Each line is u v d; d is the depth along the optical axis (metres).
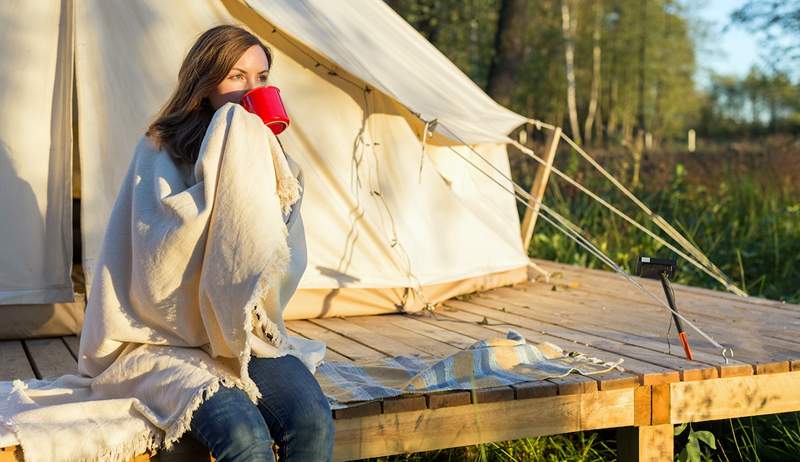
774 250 6.34
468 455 3.28
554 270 5.58
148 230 2.09
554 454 3.33
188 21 3.76
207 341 2.18
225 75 2.25
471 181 4.77
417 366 2.93
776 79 11.85
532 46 24.42
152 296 2.11
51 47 3.59
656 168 8.45
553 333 3.61
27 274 3.52
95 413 2.11
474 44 13.91
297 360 2.16
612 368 2.89
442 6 12.53
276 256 2.04
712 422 3.54
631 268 6.30
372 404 2.51
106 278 2.17
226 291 2.03
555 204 7.61
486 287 4.70
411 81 4.42
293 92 3.92
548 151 5.10
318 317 3.95
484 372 2.79
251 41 2.30
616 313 4.09
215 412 1.99
